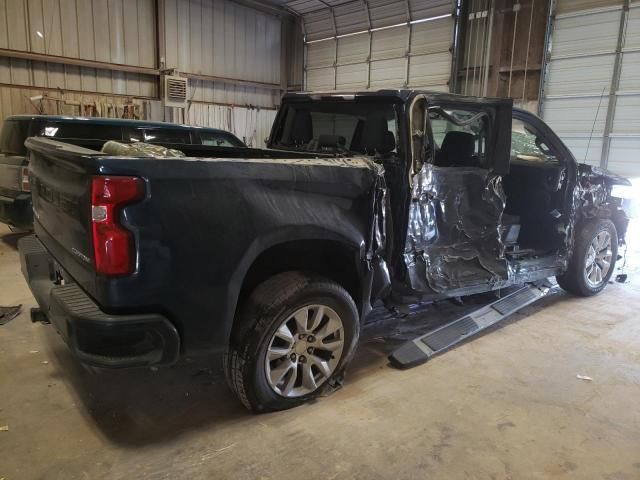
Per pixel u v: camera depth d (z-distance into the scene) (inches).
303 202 96.4
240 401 102.2
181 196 79.7
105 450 86.9
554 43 347.9
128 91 429.4
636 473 85.6
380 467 84.7
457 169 127.4
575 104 342.6
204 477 80.8
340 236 101.2
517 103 372.8
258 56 522.0
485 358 131.4
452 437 94.3
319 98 140.6
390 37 450.0
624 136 321.7
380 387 113.3
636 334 152.1
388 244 121.0
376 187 109.0
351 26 482.9
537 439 94.7
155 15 433.7
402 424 98.1
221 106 494.9
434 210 123.7
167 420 97.2
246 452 87.7
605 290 202.1
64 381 110.6
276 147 160.1
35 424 93.9
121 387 109.3
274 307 93.8
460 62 403.2
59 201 89.7
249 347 93.2
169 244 79.2
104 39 404.5
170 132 262.4
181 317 82.7
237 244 86.1
